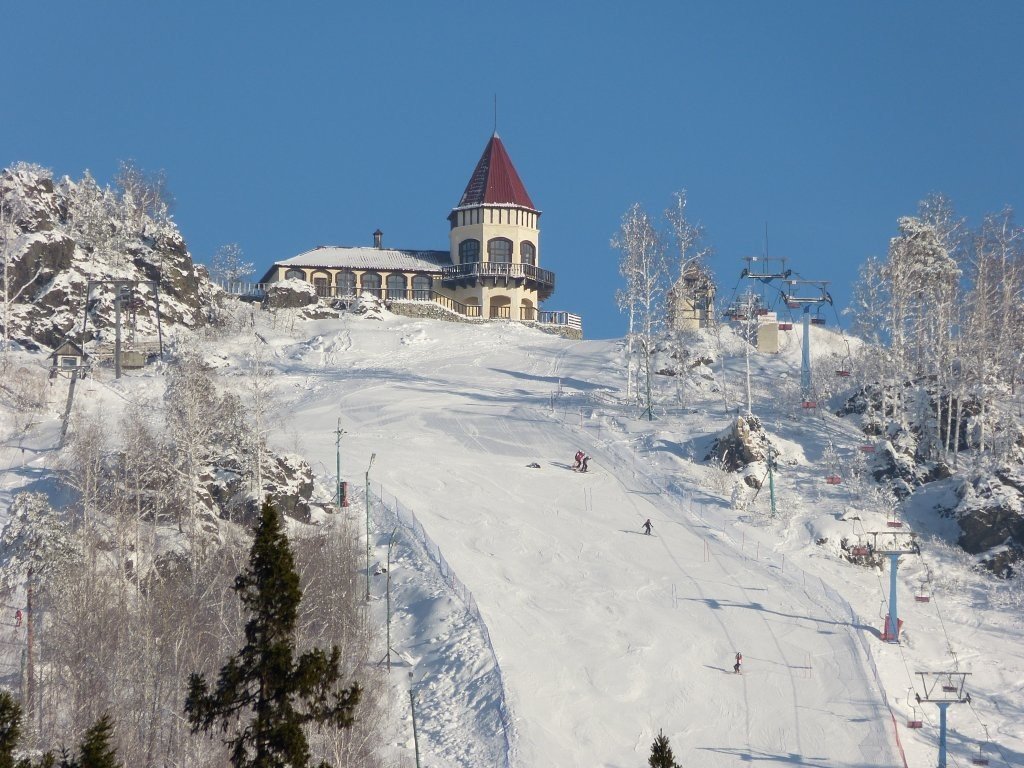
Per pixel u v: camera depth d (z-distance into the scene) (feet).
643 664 431.43
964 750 394.11
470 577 490.90
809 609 488.44
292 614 164.76
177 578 453.58
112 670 377.91
